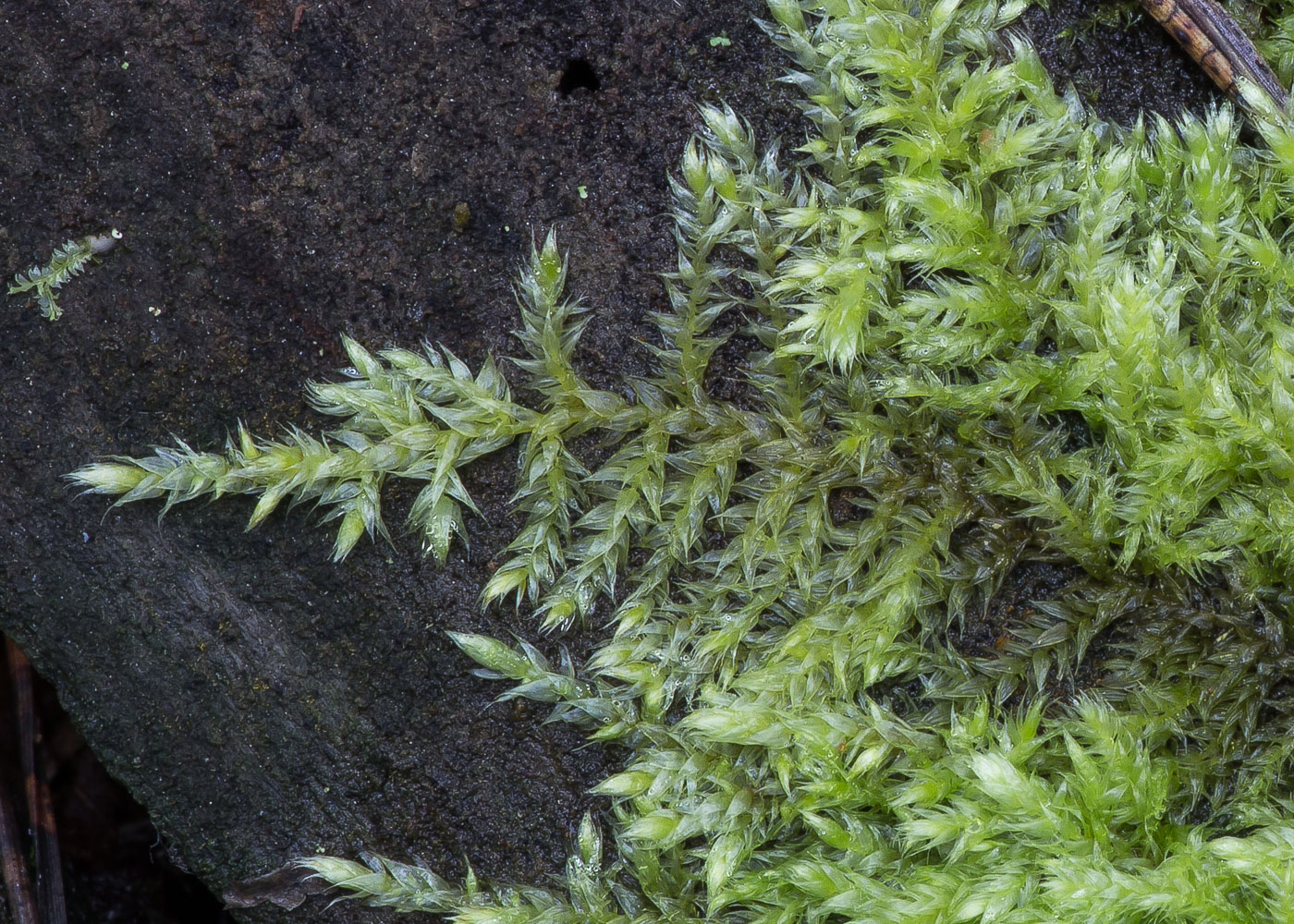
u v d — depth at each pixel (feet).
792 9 0.66
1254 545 0.65
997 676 0.66
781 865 0.65
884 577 0.66
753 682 0.66
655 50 0.66
